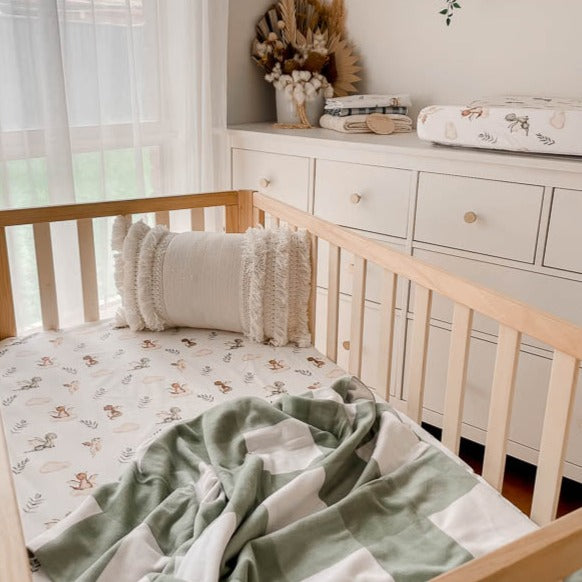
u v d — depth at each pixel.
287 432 1.31
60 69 1.82
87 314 1.89
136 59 2.11
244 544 1.03
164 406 1.46
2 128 1.79
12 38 1.76
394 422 1.33
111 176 2.11
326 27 2.53
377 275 2.07
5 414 1.42
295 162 2.19
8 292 1.76
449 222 1.90
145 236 1.80
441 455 1.27
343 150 2.05
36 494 1.18
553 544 0.63
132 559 1.01
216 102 2.32
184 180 2.30
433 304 1.98
